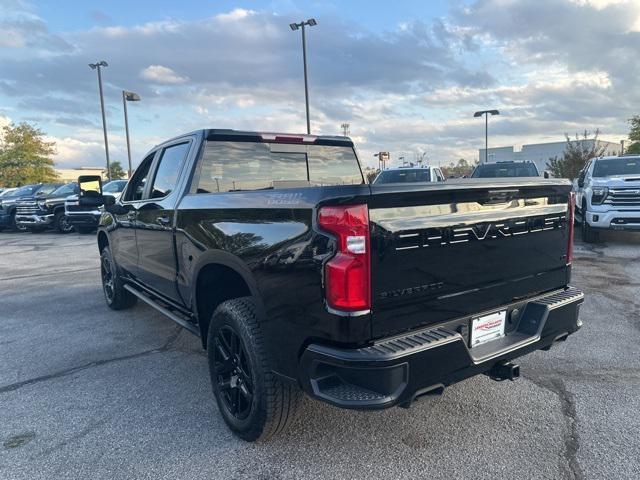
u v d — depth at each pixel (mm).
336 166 4621
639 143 36844
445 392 3582
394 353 2246
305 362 2414
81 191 5301
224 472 2693
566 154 25891
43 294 7336
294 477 2635
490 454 2795
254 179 4039
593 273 7410
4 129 46000
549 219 3115
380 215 2293
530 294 3076
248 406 2908
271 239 2586
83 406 3535
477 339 2754
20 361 4484
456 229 2568
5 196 20703
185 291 3738
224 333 3100
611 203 9703
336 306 2246
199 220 3318
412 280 2420
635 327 4910
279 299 2545
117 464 2793
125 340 5039
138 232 4617
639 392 3516
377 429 3098
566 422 3123
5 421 3334
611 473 2590
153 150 4613
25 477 2689
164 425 3232
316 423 3184
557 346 4438
